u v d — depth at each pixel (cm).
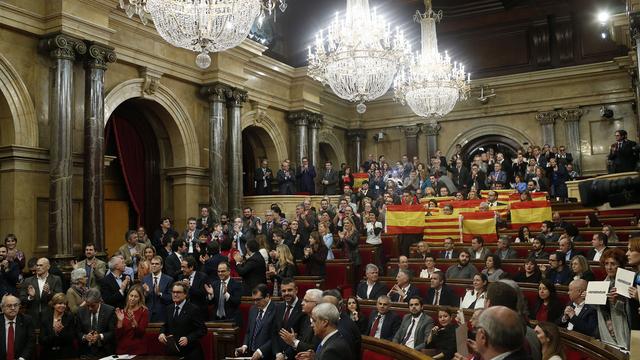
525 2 1753
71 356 596
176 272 824
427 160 1942
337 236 1102
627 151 1111
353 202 1420
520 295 334
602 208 1122
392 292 707
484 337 238
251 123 1507
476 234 1024
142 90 1183
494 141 1894
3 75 918
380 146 2023
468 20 1866
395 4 1766
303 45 1764
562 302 561
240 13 718
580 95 1733
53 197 945
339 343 379
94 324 594
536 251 809
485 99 1836
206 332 581
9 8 912
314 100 1730
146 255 806
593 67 1684
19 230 927
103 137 1029
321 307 394
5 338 570
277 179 1496
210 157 1321
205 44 714
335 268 924
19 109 936
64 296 605
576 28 1748
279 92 1631
